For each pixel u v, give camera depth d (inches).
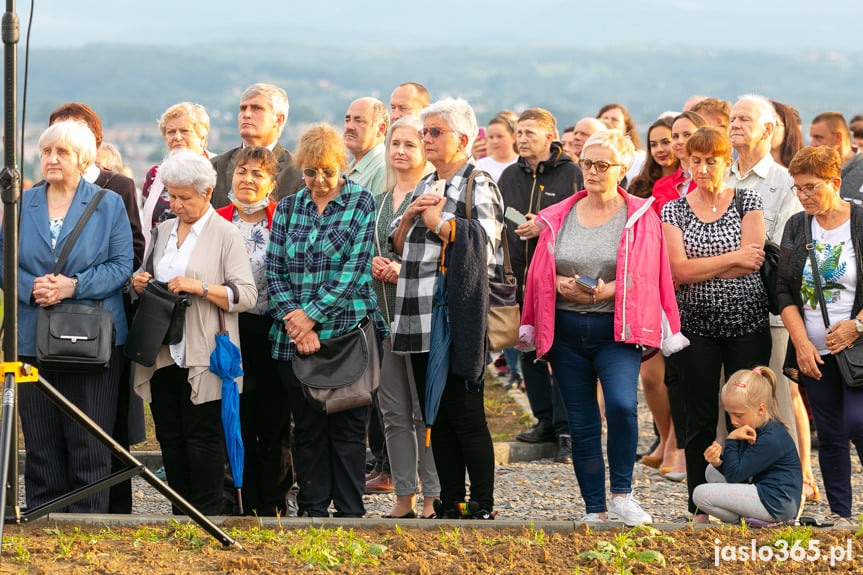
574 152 715.4
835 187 434.9
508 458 625.0
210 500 427.8
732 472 414.0
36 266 416.5
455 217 422.9
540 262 436.5
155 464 577.3
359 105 549.0
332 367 425.1
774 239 494.6
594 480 431.2
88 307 411.5
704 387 445.7
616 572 353.1
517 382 812.6
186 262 426.0
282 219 441.1
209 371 422.6
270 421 454.3
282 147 517.7
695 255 447.2
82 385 416.5
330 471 444.8
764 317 449.4
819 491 537.6
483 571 352.8
